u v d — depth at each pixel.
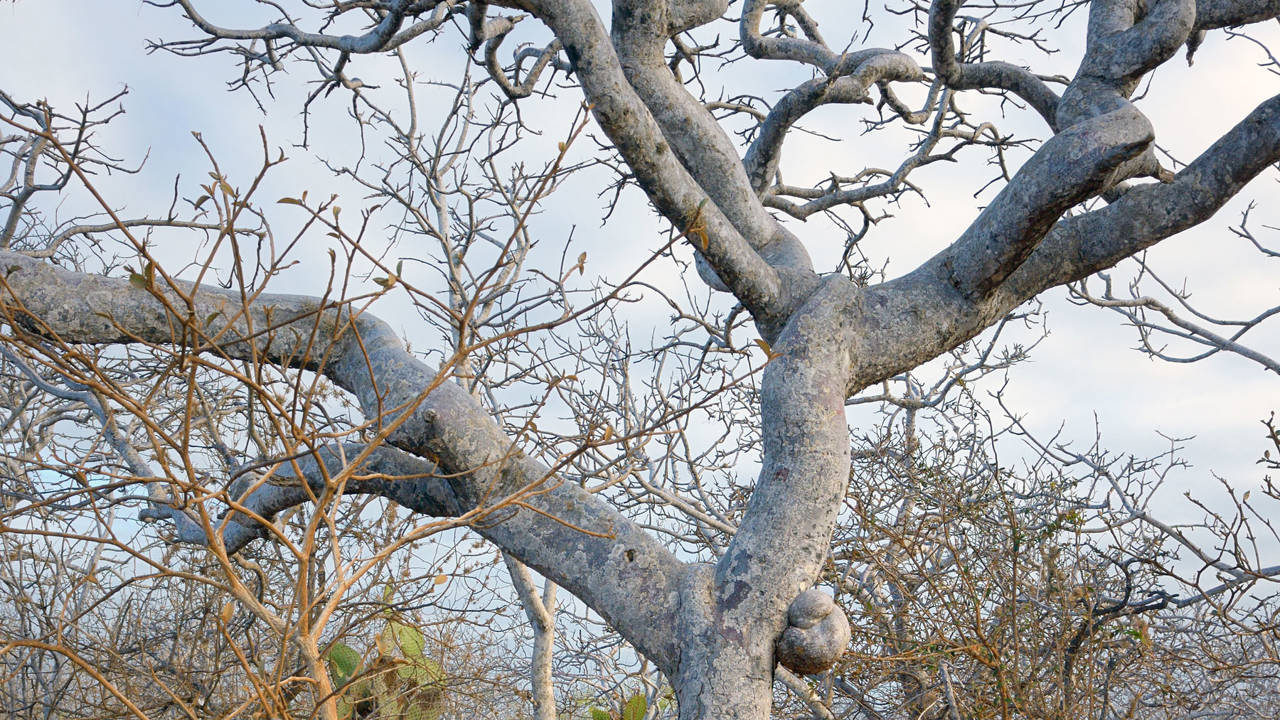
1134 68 4.16
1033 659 4.39
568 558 3.65
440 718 5.23
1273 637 4.46
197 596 5.07
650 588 3.56
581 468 5.83
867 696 5.16
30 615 5.00
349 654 4.46
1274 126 3.76
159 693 4.36
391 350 4.03
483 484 3.73
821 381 3.84
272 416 2.43
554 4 3.54
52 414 6.34
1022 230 3.76
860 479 5.37
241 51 5.30
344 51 5.11
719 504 7.06
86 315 3.68
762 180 6.00
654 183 3.77
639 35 4.46
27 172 4.30
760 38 6.09
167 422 5.02
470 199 6.34
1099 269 4.27
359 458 2.57
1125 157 3.49
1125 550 4.61
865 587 5.24
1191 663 4.71
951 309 4.16
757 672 3.30
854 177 6.51
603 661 7.52
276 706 2.34
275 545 4.49
